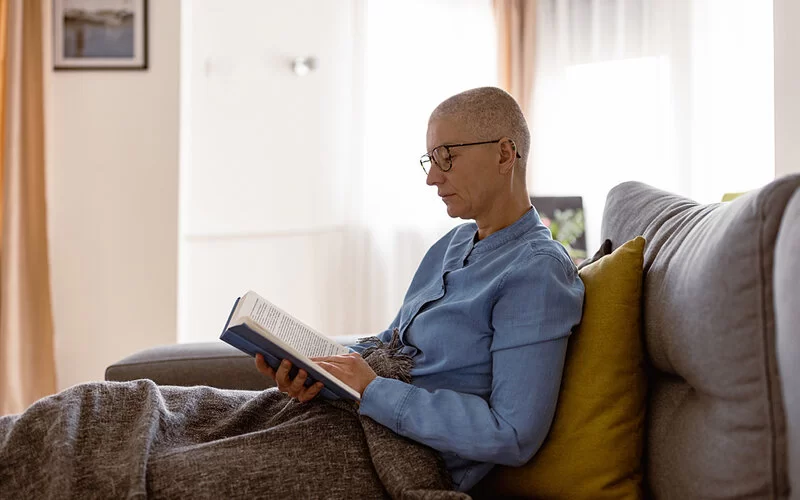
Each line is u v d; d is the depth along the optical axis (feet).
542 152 13.41
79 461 3.69
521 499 4.18
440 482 3.97
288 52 12.71
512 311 4.10
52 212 11.14
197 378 5.92
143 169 11.16
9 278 10.61
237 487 3.69
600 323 4.09
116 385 4.24
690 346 3.45
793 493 3.07
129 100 11.10
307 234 13.08
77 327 11.23
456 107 4.52
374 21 13.21
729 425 3.25
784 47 6.60
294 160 12.87
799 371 2.92
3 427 3.95
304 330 4.68
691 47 12.02
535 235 4.56
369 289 13.26
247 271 12.59
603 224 5.47
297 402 4.37
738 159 11.52
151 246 11.21
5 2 10.63
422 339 4.54
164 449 3.90
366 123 13.21
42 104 10.81
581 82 13.14
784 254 3.02
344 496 3.86
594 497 3.89
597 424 3.94
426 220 13.43
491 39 13.62
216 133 12.25
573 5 13.19
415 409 4.03
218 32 12.18
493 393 4.07
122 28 11.07
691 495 3.42
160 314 11.25
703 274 3.39
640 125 12.64
